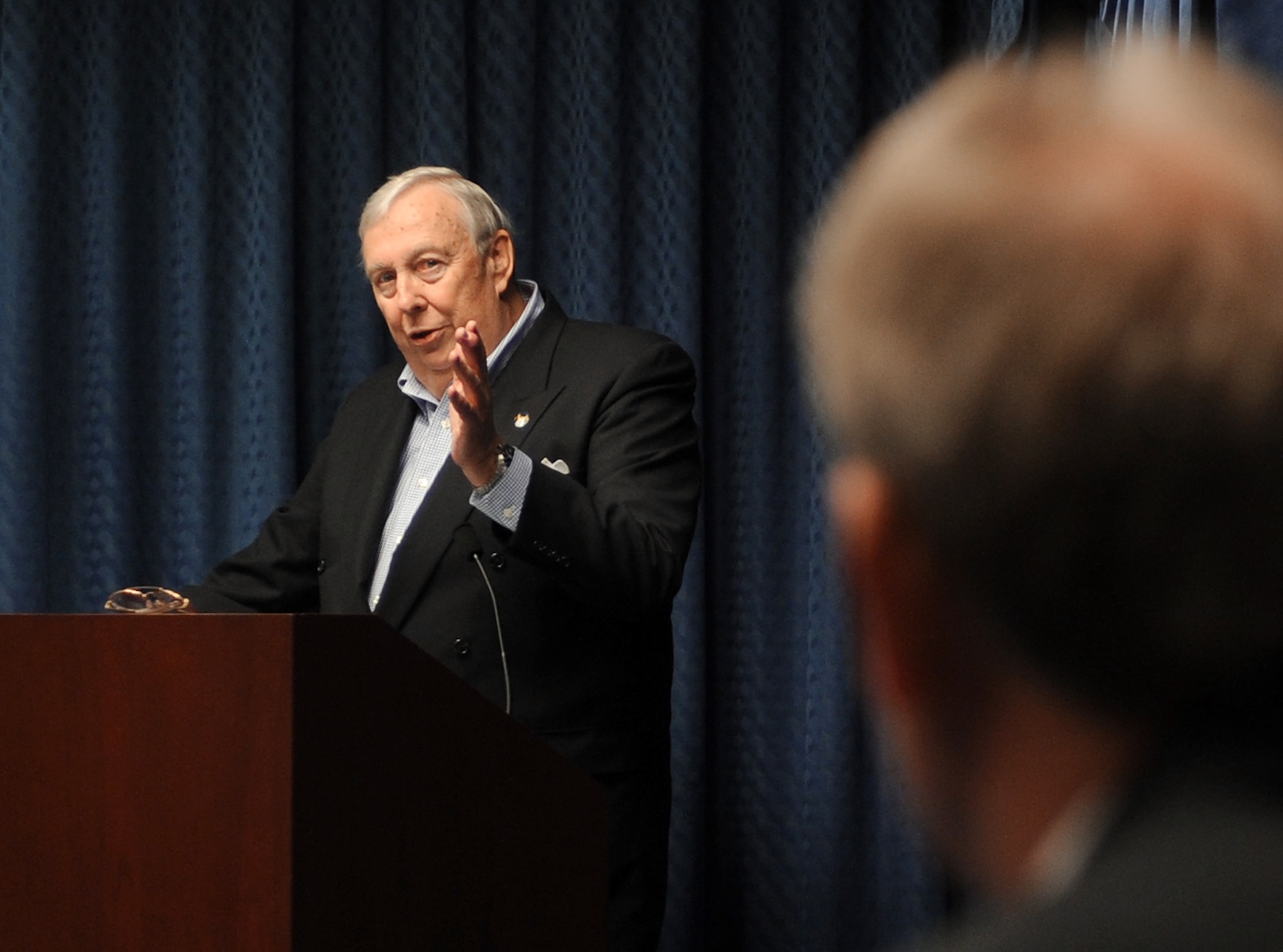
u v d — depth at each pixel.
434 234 6.93
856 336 0.86
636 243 9.87
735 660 9.71
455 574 6.36
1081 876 0.80
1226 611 0.79
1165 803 0.80
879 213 0.86
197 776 3.83
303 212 9.95
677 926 9.33
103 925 3.83
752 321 9.84
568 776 4.68
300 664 3.83
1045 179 0.83
